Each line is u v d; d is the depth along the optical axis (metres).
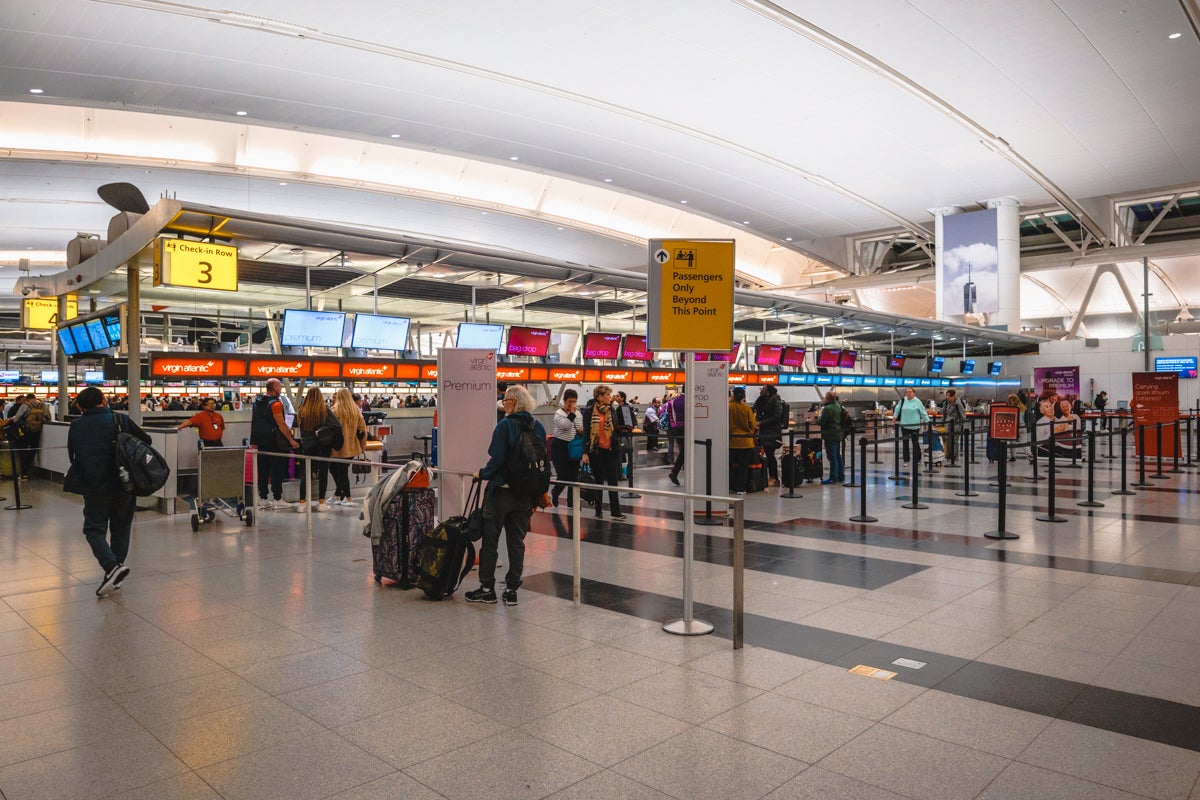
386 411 19.03
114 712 3.88
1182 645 4.85
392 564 6.41
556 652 4.78
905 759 3.32
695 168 32.41
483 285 19.38
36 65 20.72
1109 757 3.33
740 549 4.82
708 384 9.75
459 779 3.18
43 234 37.28
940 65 21.81
